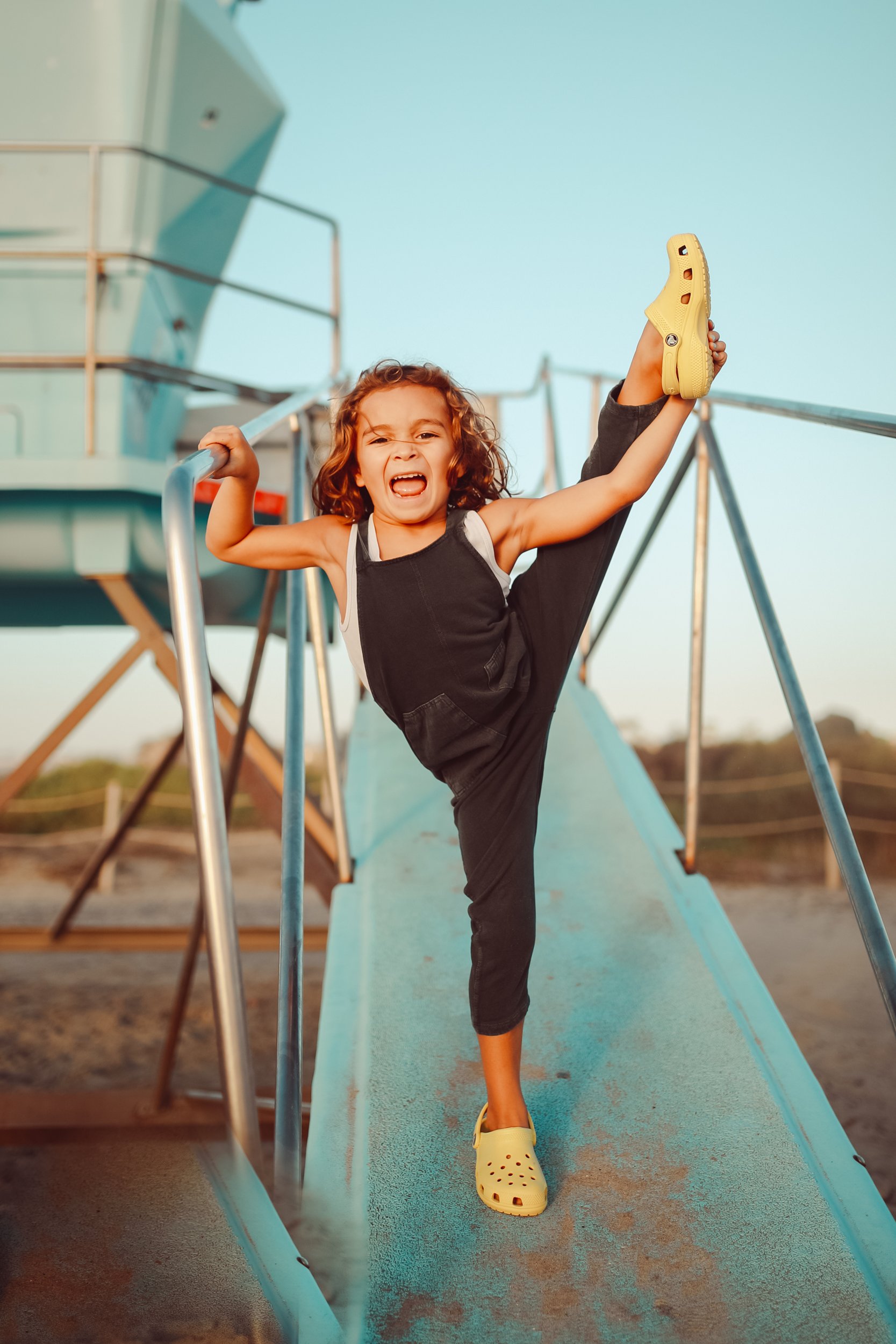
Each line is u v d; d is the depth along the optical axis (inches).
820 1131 50.5
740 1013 60.2
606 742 100.9
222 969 30.5
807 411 56.0
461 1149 48.9
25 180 141.1
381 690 46.0
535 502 45.9
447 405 47.2
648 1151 48.6
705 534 77.9
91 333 126.1
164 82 142.0
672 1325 39.2
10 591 149.0
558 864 77.7
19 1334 41.1
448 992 61.7
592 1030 58.1
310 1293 39.9
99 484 122.2
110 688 145.9
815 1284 41.1
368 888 74.5
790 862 384.5
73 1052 180.2
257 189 168.6
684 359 41.4
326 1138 50.0
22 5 137.0
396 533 46.6
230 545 49.1
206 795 31.7
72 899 169.6
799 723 56.7
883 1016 204.5
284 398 146.3
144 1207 46.3
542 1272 41.7
